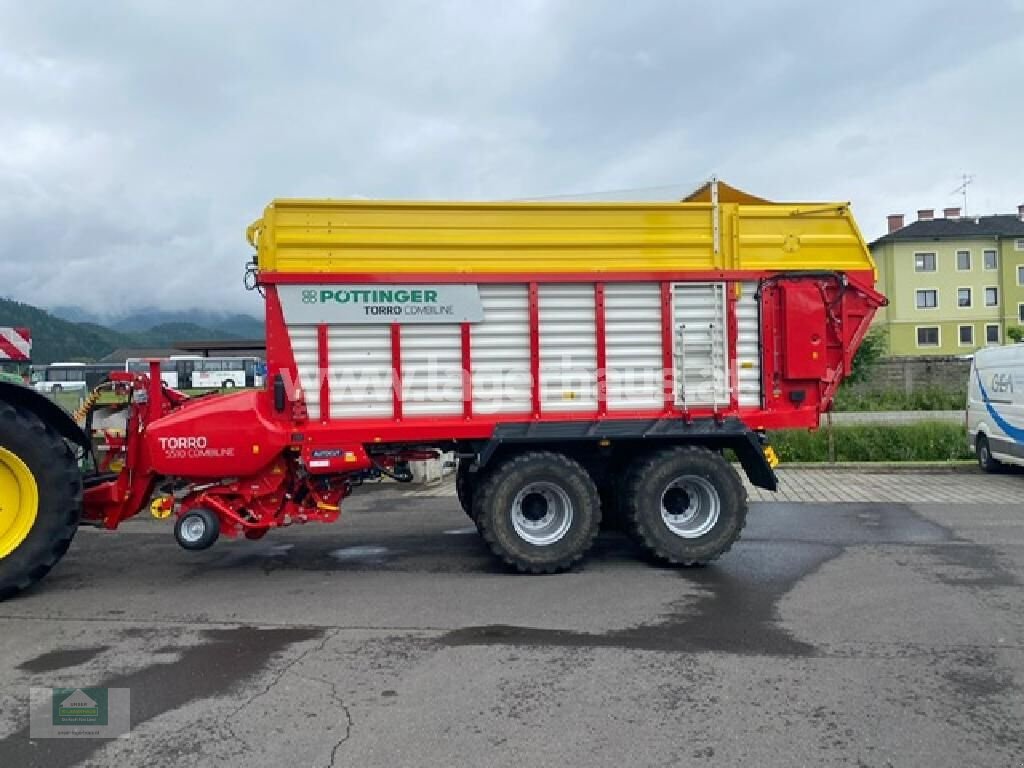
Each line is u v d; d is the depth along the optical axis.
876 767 3.43
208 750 3.62
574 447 7.17
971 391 14.19
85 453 7.14
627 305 6.97
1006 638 5.05
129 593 6.28
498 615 5.61
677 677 4.43
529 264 6.86
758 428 7.13
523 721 3.89
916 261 56.78
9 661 4.77
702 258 7.07
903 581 6.45
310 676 4.48
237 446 6.61
